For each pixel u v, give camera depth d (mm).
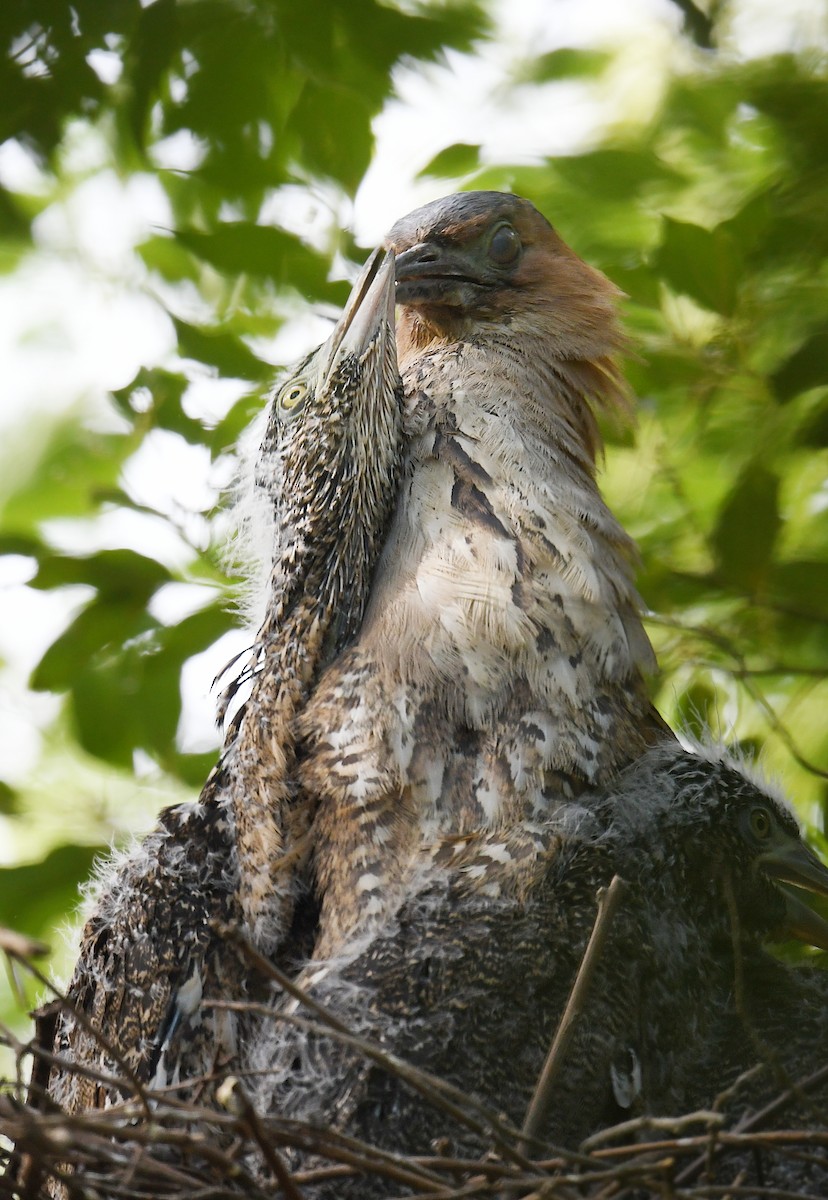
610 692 7613
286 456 8203
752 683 10625
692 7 11438
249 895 7312
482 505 7766
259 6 10984
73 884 10180
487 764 7254
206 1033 7164
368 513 7930
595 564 7781
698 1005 7219
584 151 11570
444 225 9297
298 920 7332
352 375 8039
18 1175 6402
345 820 7262
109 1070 7309
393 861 7148
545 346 9078
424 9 11711
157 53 10852
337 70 11102
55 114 11203
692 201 12305
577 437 8664
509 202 9461
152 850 7586
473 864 7012
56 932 10336
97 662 10734
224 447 10594
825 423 9797
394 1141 6516
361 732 7371
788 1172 6754
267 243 10789
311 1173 5945
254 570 8922
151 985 7285
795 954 9250
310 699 7625
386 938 6875
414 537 7852
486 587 7496
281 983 5844
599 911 6461
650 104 12953
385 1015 6695
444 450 8016
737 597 10391
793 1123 6922
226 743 7887
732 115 12391
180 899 7402
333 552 7852
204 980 7242
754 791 7805
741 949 7559
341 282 10898
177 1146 5938
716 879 7438
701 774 7582
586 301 9312
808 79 10984
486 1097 6609
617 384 9375
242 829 7414
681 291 10453
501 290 9234
